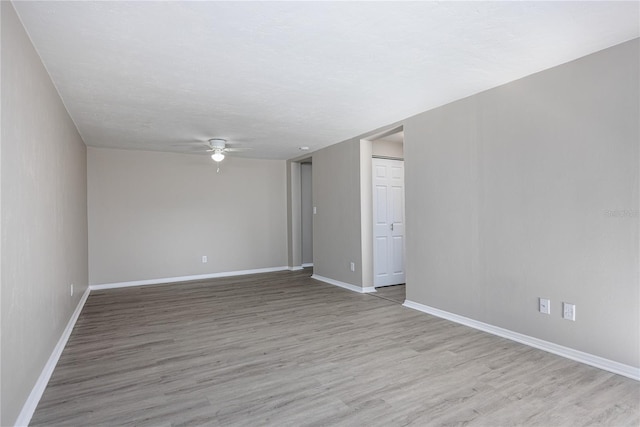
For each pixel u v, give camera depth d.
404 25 2.07
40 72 2.39
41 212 2.35
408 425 1.84
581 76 2.55
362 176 4.95
